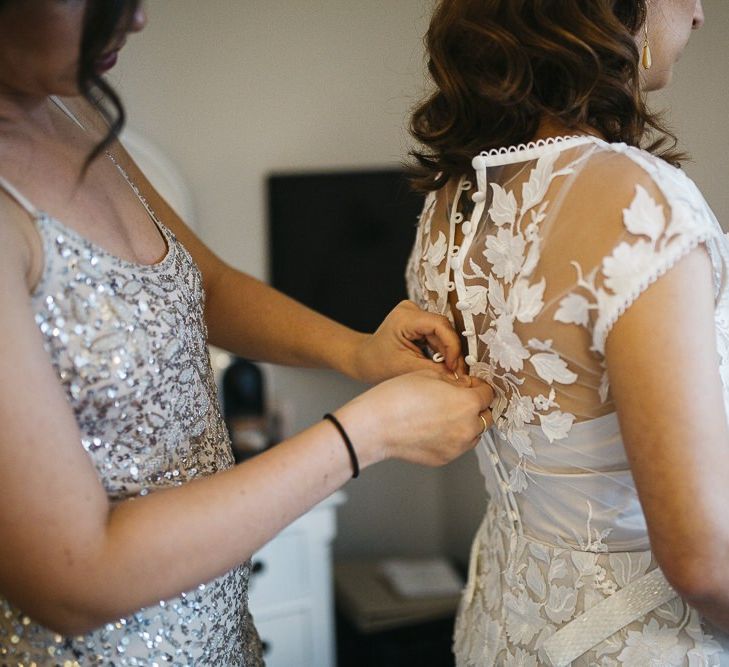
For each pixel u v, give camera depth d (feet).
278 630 7.93
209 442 3.38
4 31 2.57
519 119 3.09
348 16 9.55
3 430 2.30
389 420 2.96
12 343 2.35
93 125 3.60
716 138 6.59
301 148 9.74
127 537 2.46
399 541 10.53
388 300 9.55
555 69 3.00
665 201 2.67
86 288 2.85
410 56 9.48
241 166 9.72
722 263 2.75
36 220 2.76
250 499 2.62
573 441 3.09
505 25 3.02
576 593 3.30
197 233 9.73
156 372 3.01
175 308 3.14
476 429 3.14
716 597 2.69
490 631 3.74
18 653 2.94
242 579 3.52
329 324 4.13
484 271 3.22
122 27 2.55
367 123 9.68
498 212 3.12
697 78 6.73
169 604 3.12
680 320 2.62
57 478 2.37
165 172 9.23
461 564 9.86
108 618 2.50
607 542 3.24
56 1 2.50
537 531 3.47
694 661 3.10
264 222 9.82
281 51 9.60
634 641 3.19
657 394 2.62
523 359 3.09
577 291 2.80
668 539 2.66
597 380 2.92
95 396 2.87
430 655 8.55
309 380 10.07
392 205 9.41
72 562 2.39
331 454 2.81
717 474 2.61
